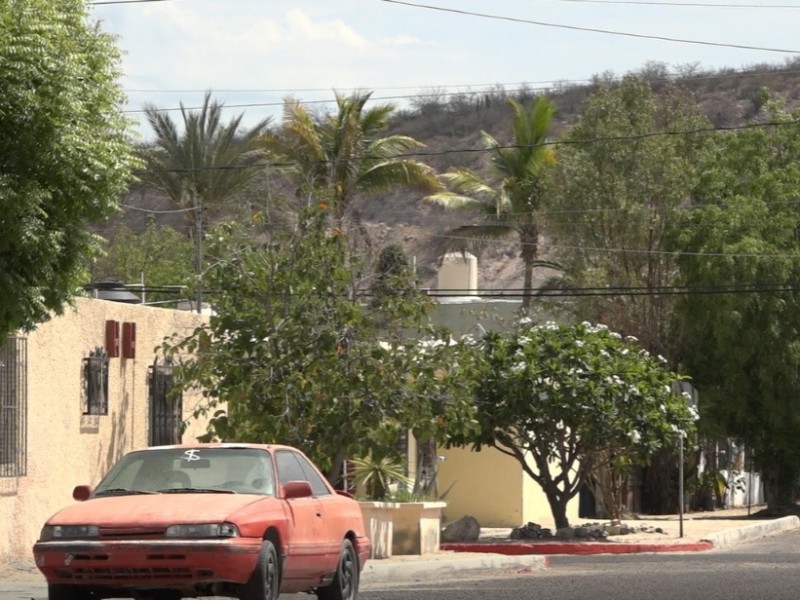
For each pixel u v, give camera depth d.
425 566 31.78
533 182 84.00
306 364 32.97
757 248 62.34
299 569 20.94
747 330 62.00
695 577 30.50
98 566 19.05
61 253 21.38
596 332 45.41
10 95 19.41
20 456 29.41
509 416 43.69
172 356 36.84
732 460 73.44
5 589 24.92
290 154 77.69
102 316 33.25
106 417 33.34
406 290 34.62
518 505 52.81
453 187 92.75
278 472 21.58
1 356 28.80
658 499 65.56
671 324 67.31
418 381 34.09
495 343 44.47
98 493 21.27
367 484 39.62
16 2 19.92
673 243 66.06
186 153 81.50
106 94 21.25
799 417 61.62
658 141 71.38
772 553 40.25
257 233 38.94
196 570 18.88
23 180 19.88
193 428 38.28
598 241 72.00
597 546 41.66
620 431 43.47
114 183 20.84
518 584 29.02
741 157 67.44
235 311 33.56
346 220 39.03
